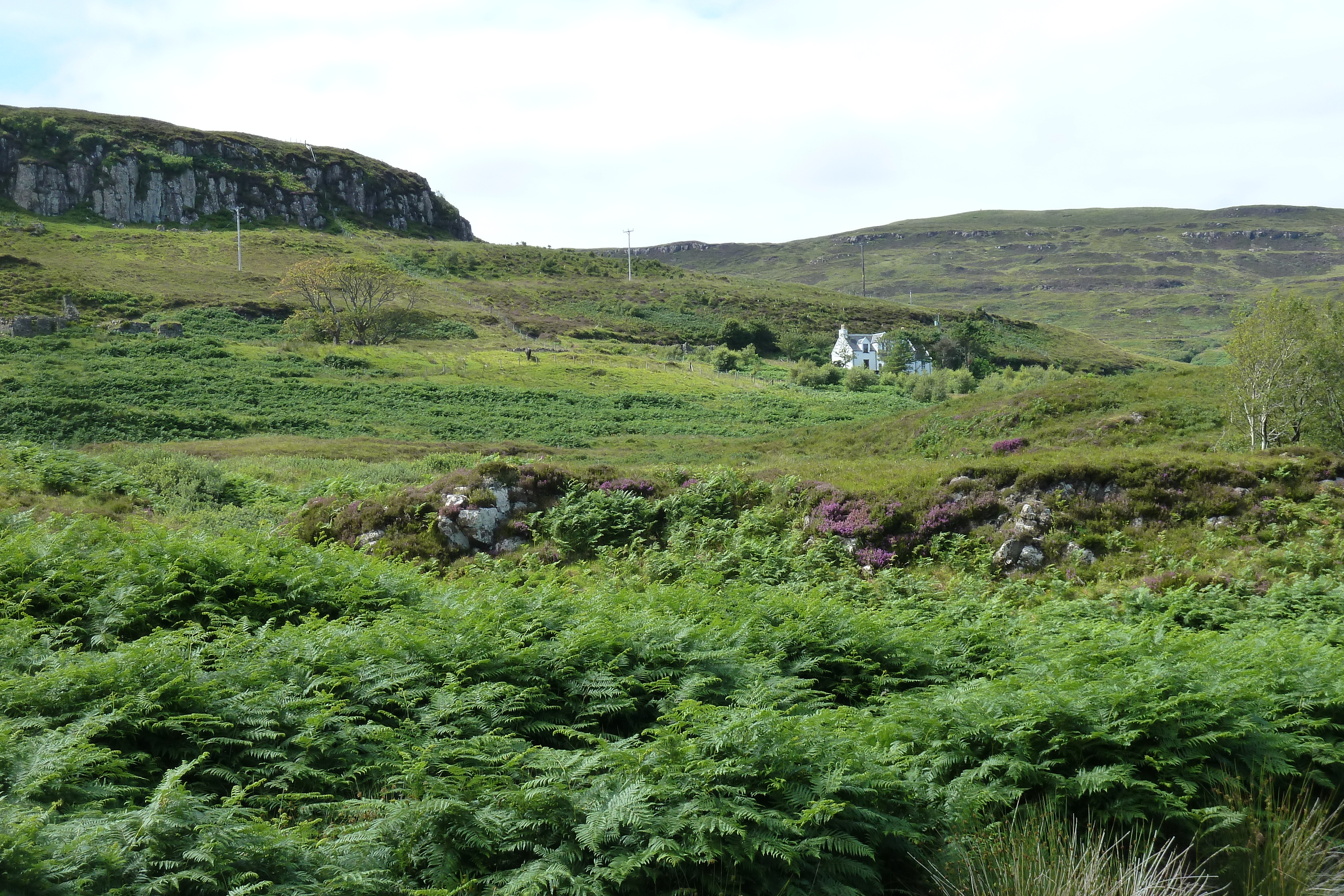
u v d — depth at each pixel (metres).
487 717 7.97
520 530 21.08
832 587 17.52
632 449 54.94
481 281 166.00
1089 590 17.48
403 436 58.06
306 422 58.28
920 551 19.72
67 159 174.88
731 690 9.15
